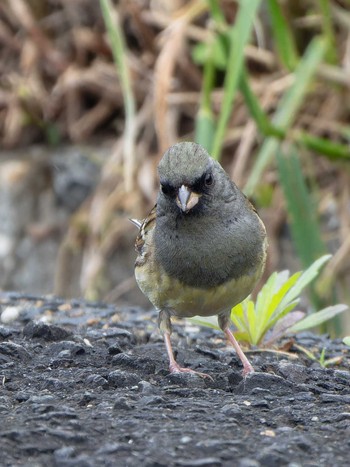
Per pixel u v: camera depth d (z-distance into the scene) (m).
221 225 6.60
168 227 6.65
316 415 5.77
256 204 13.14
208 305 6.84
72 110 14.71
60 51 14.76
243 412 5.77
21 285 14.27
